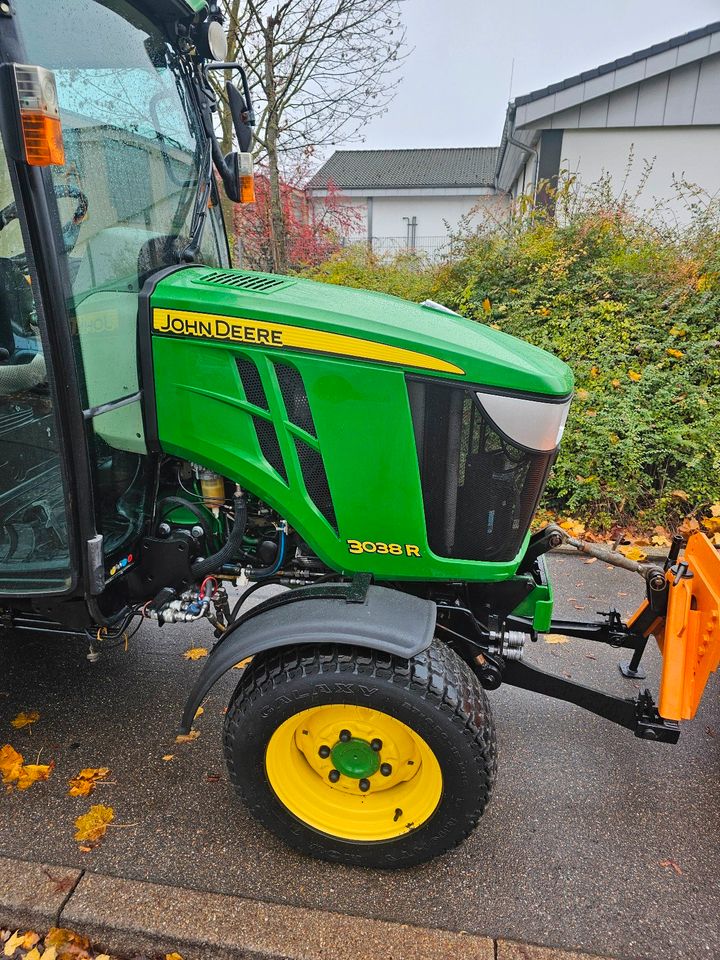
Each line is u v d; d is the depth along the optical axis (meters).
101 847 2.00
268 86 6.19
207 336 1.87
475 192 26.80
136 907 1.79
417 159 31.88
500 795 2.23
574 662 2.98
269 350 1.84
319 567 2.20
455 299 5.86
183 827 2.08
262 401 1.91
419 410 1.84
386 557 1.98
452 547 1.97
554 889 1.88
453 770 1.74
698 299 5.11
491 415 1.82
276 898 1.84
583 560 3.97
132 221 1.99
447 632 2.09
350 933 1.73
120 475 2.04
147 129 2.08
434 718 1.71
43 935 1.78
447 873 1.93
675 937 1.75
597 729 2.56
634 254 5.57
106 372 1.87
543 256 5.65
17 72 1.40
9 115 1.44
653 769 2.36
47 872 1.90
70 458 1.77
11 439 1.84
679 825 2.12
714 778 2.32
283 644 1.75
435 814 1.81
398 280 6.96
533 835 2.07
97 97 1.86
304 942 1.71
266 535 2.26
